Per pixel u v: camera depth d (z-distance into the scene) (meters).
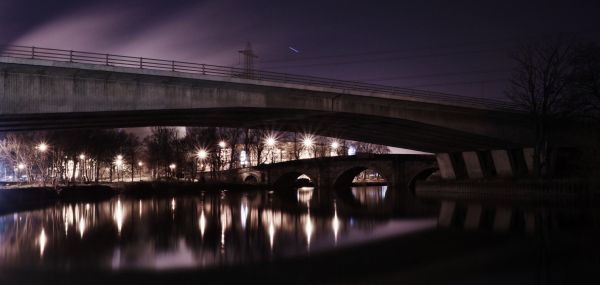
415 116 69.62
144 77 48.78
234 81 53.62
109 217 55.72
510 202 68.88
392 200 82.75
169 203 78.31
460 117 73.19
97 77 46.69
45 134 105.19
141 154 175.38
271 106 57.50
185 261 30.92
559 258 31.98
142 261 30.89
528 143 78.38
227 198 91.81
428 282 26.20
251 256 32.59
